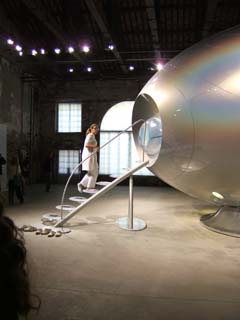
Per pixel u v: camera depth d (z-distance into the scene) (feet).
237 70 11.43
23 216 17.13
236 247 12.05
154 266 9.99
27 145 33.42
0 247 1.82
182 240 12.94
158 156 13.17
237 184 12.23
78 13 23.95
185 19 24.99
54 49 27.37
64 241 12.62
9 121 28.94
